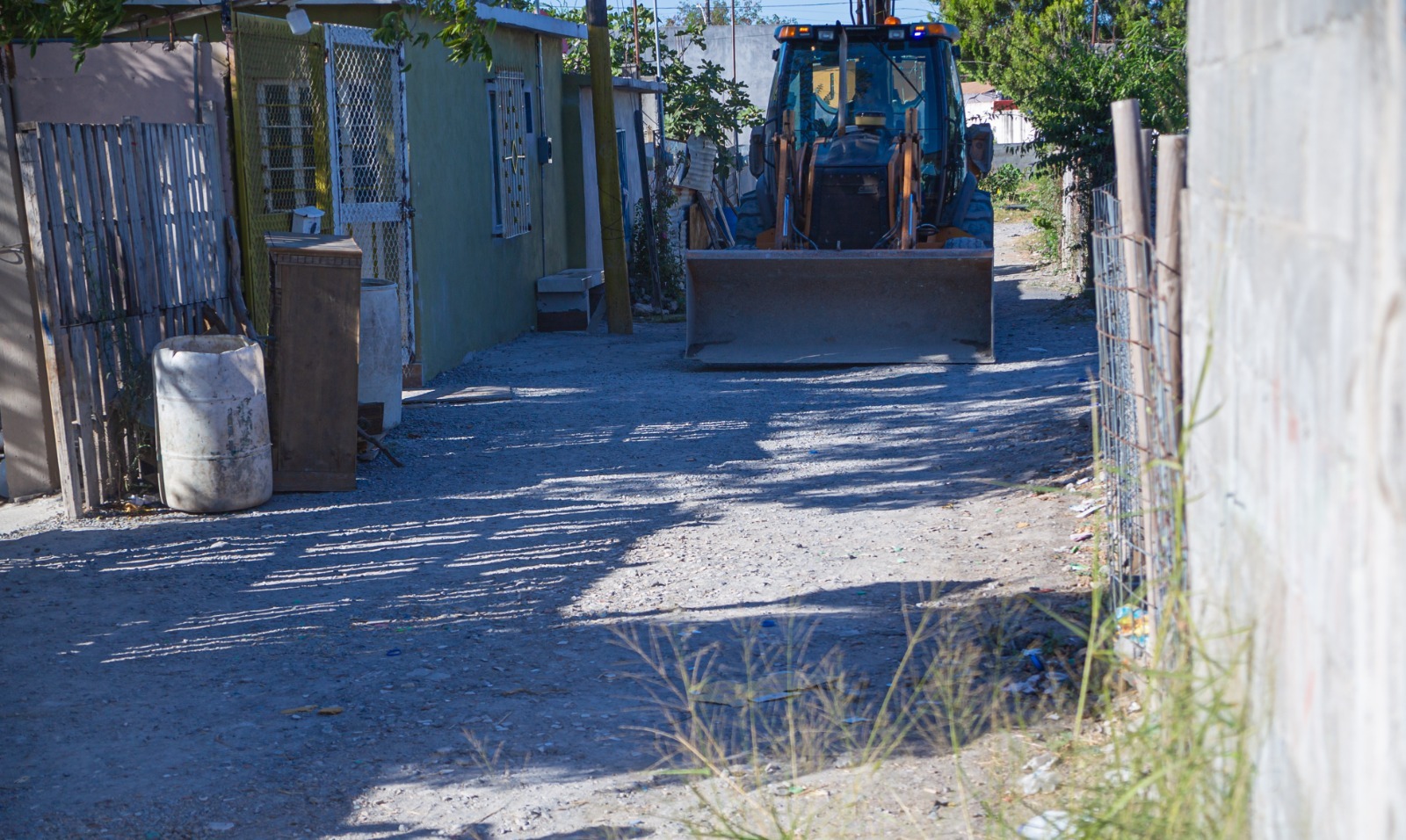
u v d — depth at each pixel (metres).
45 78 8.66
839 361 11.38
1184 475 2.92
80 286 6.91
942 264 11.13
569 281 15.05
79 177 6.88
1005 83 34.72
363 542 6.45
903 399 9.79
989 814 3.05
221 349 7.19
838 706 3.99
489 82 13.34
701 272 11.67
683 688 4.38
